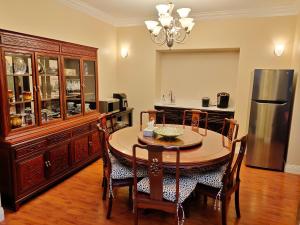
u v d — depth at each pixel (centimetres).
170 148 172
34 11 291
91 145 360
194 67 487
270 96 346
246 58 405
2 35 215
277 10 374
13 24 265
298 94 333
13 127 239
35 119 263
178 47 443
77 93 341
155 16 445
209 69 476
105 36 452
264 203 262
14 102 242
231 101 468
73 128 315
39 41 259
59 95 300
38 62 263
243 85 414
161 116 476
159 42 457
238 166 227
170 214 239
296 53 350
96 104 383
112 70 487
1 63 217
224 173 211
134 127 323
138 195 198
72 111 335
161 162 177
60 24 336
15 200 236
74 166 324
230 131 284
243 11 390
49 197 267
